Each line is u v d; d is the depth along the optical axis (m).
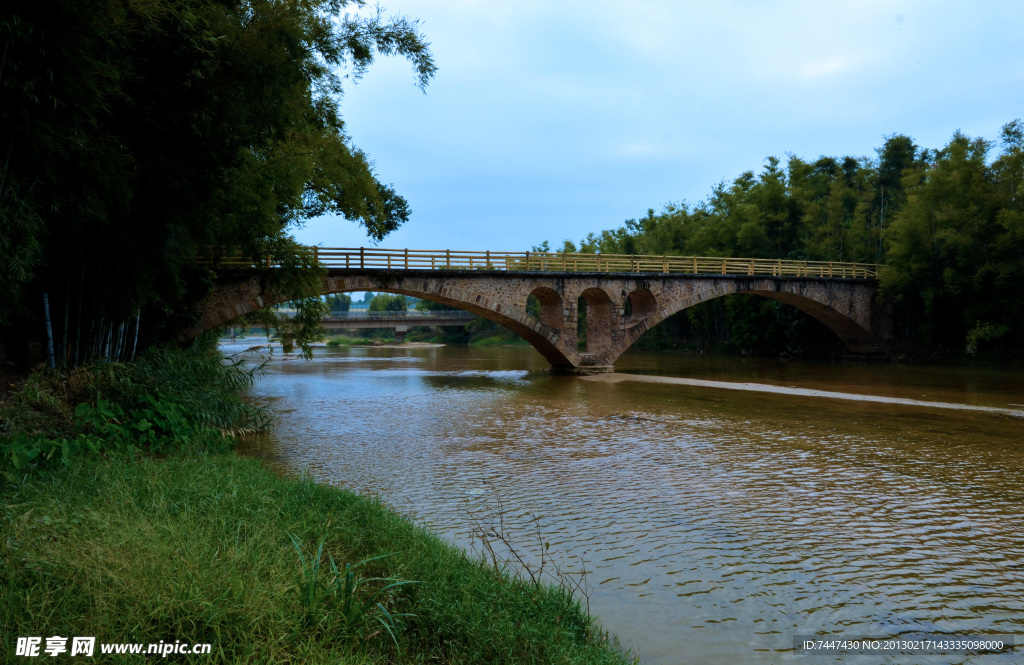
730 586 8.20
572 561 8.95
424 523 10.16
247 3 13.74
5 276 8.87
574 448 17.14
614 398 28.30
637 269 42.94
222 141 12.52
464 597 6.00
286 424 21.12
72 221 10.98
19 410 9.98
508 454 16.31
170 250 15.40
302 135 22.66
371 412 24.16
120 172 10.91
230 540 5.84
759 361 52.28
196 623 4.23
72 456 8.51
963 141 42.69
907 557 9.31
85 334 14.55
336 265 31.86
